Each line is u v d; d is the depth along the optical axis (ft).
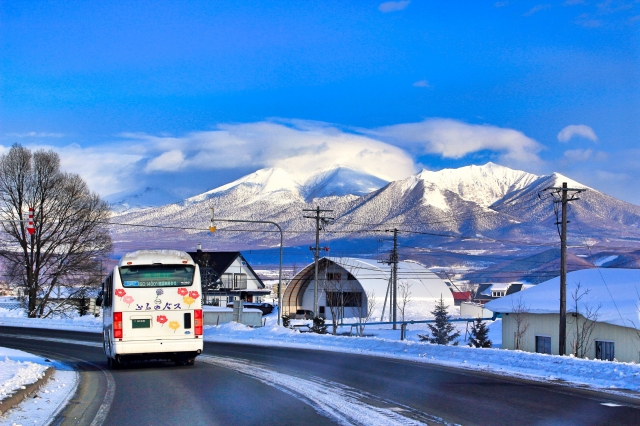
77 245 205.57
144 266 68.13
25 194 195.52
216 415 39.86
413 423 36.40
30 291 200.54
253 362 76.95
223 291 298.56
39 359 88.07
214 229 125.18
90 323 176.14
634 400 44.29
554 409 40.70
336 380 57.06
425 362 73.87
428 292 286.66
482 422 36.50
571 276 143.54
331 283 257.14
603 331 112.57
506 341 135.23
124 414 40.96
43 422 38.22
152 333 67.41
